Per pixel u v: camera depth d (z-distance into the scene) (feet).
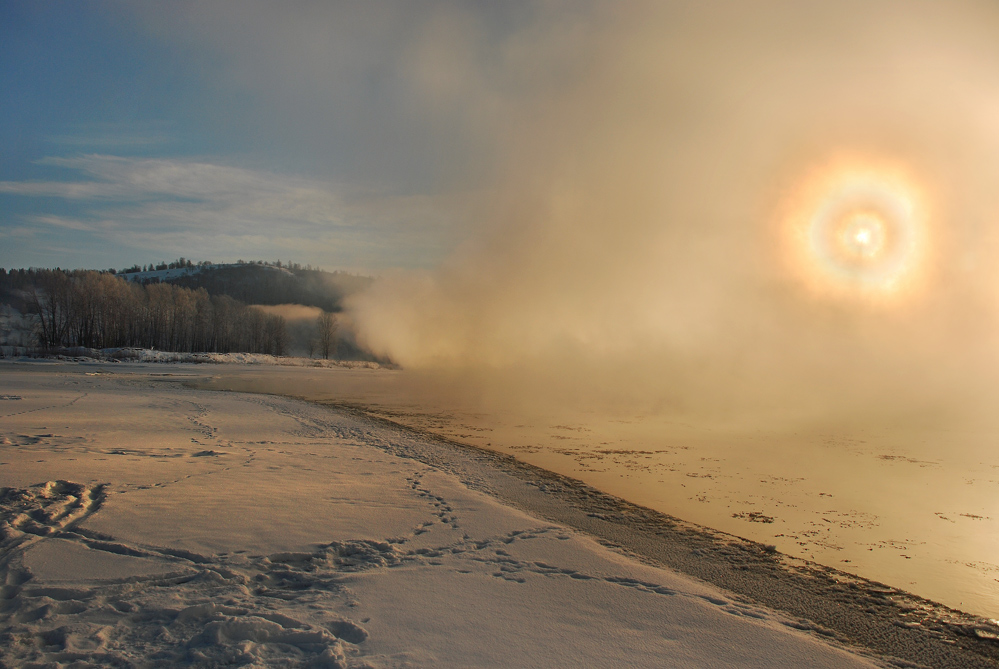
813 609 17.58
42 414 57.88
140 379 134.10
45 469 30.27
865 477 37.42
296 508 25.67
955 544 24.26
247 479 31.01
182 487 28.19
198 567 18.04
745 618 16.52
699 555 22.35
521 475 36.88
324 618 14.93
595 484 34.91
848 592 19.04
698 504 30.50
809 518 28.07
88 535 20.25
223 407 73.97
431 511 26.66
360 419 66.39
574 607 16.72
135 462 34.19
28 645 12.62
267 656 12.68
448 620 15.40
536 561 20.66
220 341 333.01
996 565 21.77
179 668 11.94
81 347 240.94
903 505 30.55
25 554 17.92
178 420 58.39
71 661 12.00
